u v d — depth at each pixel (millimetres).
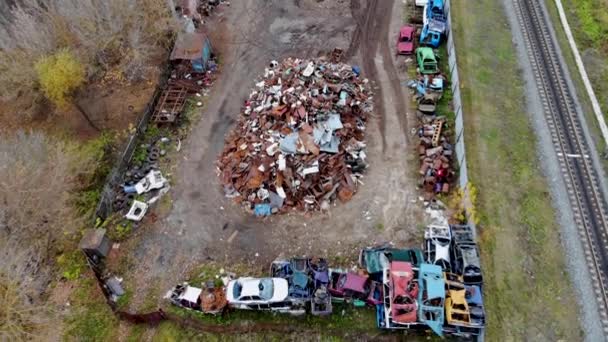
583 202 28672
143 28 37062
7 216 27141
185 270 27500
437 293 23906
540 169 30375
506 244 27203
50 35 33406
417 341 24453
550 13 40000
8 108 36375
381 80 36375
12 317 23250
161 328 25375
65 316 25797
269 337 24984
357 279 25250
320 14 41969
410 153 32031
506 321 24562
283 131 31922
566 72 35562
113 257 28281
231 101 35906
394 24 40656
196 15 42031
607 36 37812
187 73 37906
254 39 40344
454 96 34656
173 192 30984
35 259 27594
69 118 35719
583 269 26141
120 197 30797
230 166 31500
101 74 37781
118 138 34219
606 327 24234
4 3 36594
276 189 29703
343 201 29750
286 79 35062
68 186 29469
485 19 39875
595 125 32344
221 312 25359
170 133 34188
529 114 33312
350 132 32250
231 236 28766
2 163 27141
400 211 29234
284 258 27609
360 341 24703
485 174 30047
